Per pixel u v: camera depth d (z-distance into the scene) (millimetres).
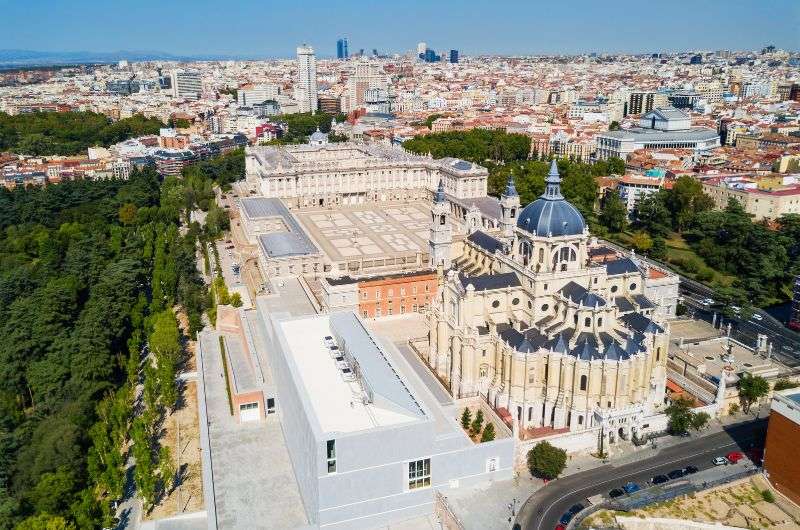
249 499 170625
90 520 158125
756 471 180625
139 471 170625
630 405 193250
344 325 199875
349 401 165875
